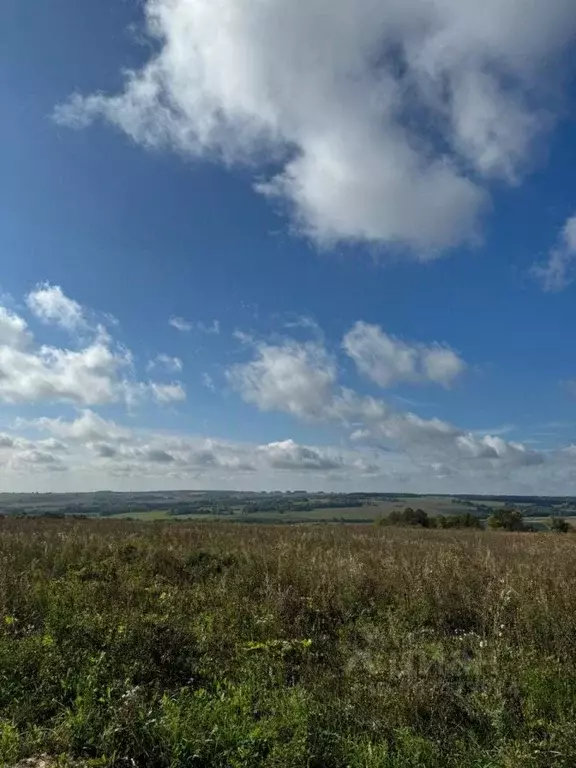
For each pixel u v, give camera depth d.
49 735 5.03
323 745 4.80
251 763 4.54
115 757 4.72
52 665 6.22
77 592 9.43
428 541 24.47
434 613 9.16
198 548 16.19
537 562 14.49
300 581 11.06
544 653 7.00
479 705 5.54
